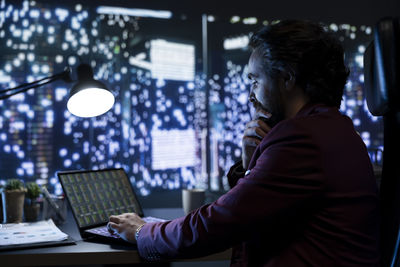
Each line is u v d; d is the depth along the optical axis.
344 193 0.68
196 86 2.57
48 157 2.24
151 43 2.47
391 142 0.91
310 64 0.75
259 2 2.58
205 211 0.78
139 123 2.43
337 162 0.69
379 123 2.60
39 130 2.22
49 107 2.24
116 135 2.38
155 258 0.89
